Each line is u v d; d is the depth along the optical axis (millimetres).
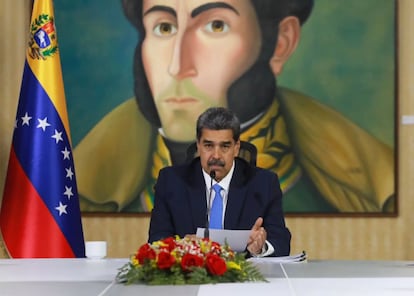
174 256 3512
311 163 8102
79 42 8195
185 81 8156
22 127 7176
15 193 7039
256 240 4879
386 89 8133
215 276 3510
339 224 8125
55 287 3443
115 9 8195
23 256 6875
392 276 3887
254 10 8141
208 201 5379
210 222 5316
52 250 6934
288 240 5340
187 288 3309
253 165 5723
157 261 3482
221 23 8156
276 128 8117
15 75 8211
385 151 8109
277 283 3521
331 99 8133
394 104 8117
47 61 7285
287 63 8141
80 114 8148
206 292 3180
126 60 8188
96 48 8195
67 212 7078
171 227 5391
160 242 3656
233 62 8133
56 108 7234
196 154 5934
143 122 8148
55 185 7070
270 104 8117
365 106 8133
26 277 3900
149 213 8102
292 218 8117
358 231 8117
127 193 8117
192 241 3715
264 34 8141
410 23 8156
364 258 8109
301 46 8141
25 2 8219
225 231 4645
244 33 8133
